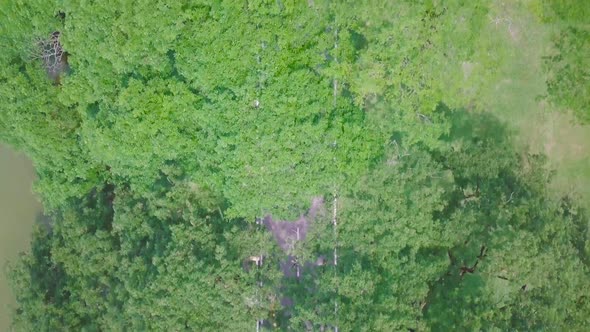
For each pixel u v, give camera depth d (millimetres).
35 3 22281
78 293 24094
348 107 22922
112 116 22547
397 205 21547
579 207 23578
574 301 21062
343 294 21359
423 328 21047
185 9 22422
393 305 20797
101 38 22172
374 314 20859
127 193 24125
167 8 21859
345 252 22078
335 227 22188
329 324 21203
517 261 20469
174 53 22891
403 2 22438
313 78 22719
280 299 22969
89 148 23281
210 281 21500
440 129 22703
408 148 22672
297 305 21641
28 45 23234
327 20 22828
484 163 22594
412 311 21141
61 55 24234
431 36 22656
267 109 22391
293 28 22547
